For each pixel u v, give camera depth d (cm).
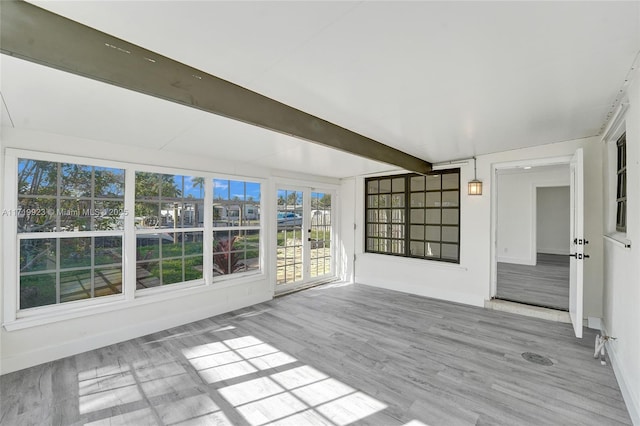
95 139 303
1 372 251
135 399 218
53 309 283
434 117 253
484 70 172
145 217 353
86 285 308
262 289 470
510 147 380
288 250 538
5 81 169
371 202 589
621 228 280
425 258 512
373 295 501
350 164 455
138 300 333
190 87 165
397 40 140
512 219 762
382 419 196
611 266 281
